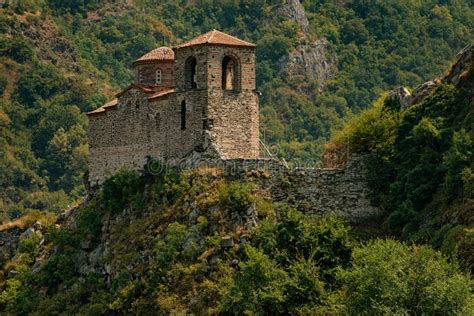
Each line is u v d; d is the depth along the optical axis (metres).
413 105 127.75
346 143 129.50
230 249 116.75
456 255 103.75
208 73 126.56
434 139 121.25
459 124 121.38
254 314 109.50
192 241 119.12
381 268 100.62
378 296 99.81
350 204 123.00
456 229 109.12
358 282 101.81
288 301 110.44
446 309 97.56
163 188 126.56
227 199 120.19
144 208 128.25
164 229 122.62
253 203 119.62
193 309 113.88
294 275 111.75
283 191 122.56
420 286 99.38
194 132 126.88
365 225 121.88
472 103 121.56
